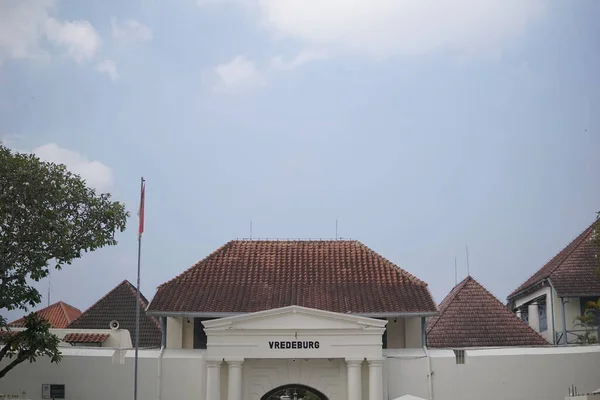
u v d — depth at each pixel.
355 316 40.91
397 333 44.50
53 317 62.09
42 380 42.38
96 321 53.72
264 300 44.03
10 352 39.00
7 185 38.16
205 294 44.56
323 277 46.09
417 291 44.81
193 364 42.28
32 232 38.94
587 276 49.88
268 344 41.16
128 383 42.28
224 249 48.66
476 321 48.34
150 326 52.91
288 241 49.50
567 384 42.34
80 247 40.25
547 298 52.22
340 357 41.03
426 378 42.16
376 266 47.06
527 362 42.47
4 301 38.44
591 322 49.16
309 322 41.16
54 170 39.84
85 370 42.44
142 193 42.22
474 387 42.22
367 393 41.50
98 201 40.97
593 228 50.81
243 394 42.03
